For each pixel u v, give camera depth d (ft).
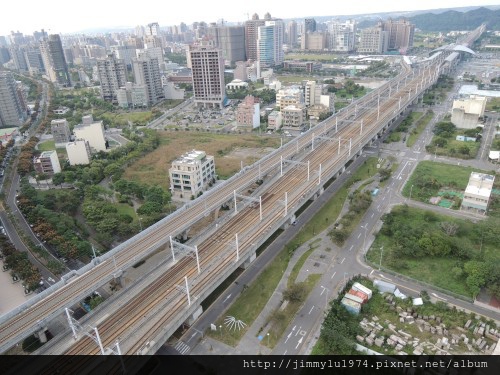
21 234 541.75
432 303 379.96
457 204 563.07
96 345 313.94
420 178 631.56
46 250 498.28
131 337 316.40
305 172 612.70
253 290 408.26
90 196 636.89
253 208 512.63
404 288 403.34
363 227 515.50
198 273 384.27
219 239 445.78
